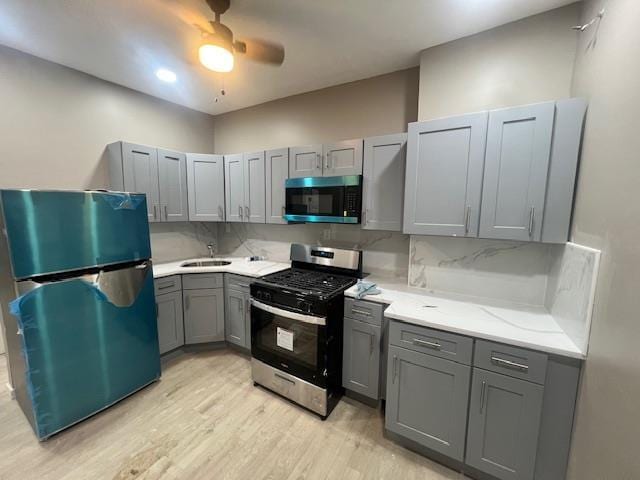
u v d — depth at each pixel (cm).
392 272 249
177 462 160
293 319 201
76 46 210
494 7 161
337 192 222
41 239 164
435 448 159
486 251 194
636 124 96
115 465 157
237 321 275
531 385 132
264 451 168
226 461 161
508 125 156
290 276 242
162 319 253
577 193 143
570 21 160
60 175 245
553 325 150
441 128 175
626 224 98
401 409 168
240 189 302
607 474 98
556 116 145
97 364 192
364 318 197
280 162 267
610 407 99
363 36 190
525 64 173
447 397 154
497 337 137
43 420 169
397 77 239
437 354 154
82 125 255
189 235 343
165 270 262
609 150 114
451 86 196
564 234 148
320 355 192
